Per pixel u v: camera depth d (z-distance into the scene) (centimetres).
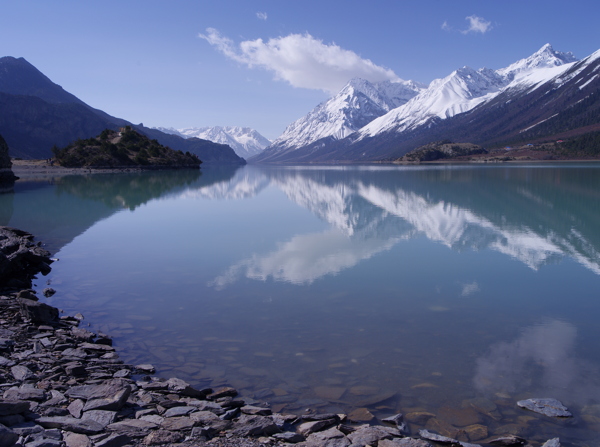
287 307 1409
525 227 2956
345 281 1709
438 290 1591
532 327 1238
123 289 1608
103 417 686
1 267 1625
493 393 884
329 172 14450
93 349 1050
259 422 709
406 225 3089
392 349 1093
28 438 588
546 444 706
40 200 4816
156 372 964
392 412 820
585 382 924
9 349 998
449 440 711
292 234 2770
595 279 1730
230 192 6391
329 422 763
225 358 1041
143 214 3794
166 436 641
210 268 1917
